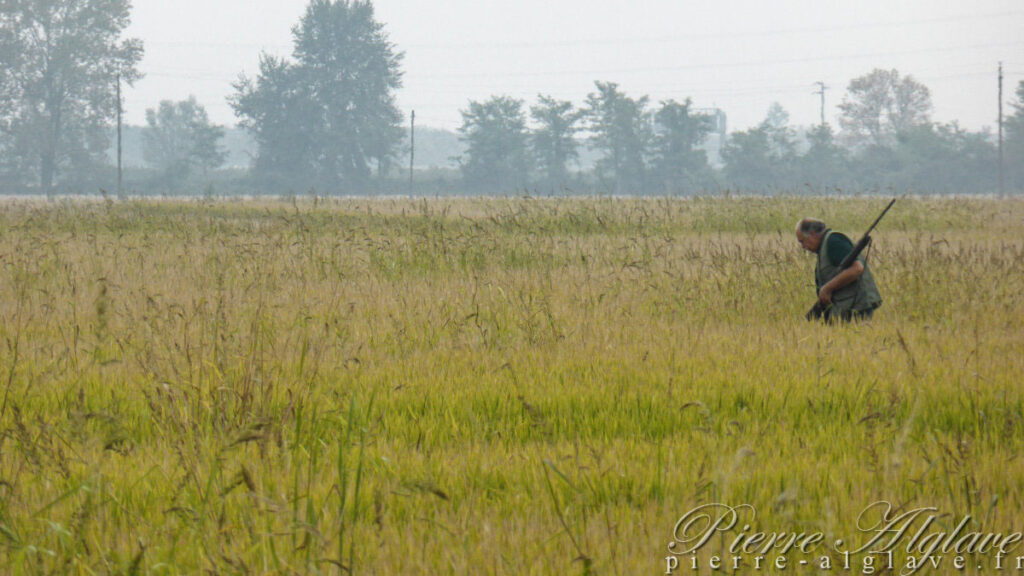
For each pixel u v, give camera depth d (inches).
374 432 821.9
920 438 837.8
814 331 1346.0
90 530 615.2
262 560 571.8
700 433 829.8
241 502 657.0
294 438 825.5
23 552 550.9
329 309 1518.2
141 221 3499.0
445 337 1296.8
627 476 714.8
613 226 3383.4
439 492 585.3
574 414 910.4
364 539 607.5
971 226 3690.9
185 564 579.8
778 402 948.6
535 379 1048.2
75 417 740.7
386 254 2201.0
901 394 962.7
